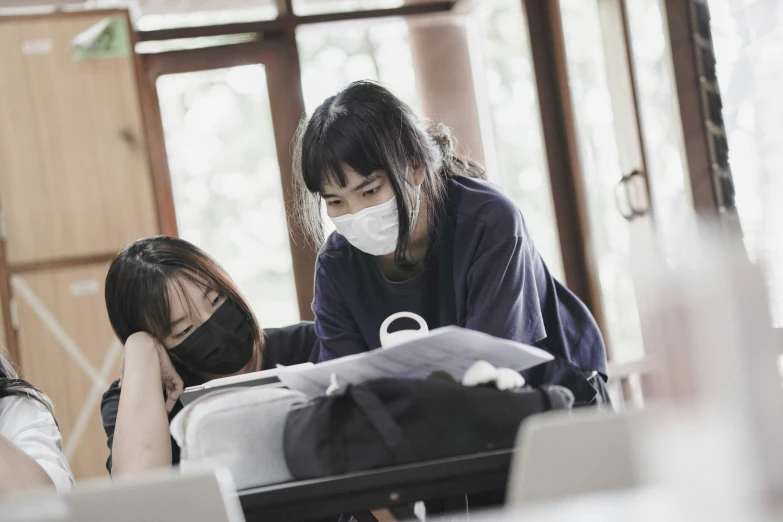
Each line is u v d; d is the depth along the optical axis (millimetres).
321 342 2029
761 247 389
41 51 3801
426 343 1302
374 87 1860
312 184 1848
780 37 3006
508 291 1774
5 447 1521
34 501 905
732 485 382
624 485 1004
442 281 1912
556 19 4363
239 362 1990
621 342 4031
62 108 3807
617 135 3930
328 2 4238
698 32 3375
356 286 1977
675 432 403
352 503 1247
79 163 3809
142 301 1897
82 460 3672
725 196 3242
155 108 4098
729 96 3238
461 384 1330
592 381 1927
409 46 4359
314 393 1441
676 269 396
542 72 4453
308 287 4090
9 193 3744
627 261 425
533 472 1000
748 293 380
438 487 1257
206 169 4121
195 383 2020
